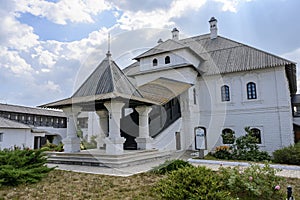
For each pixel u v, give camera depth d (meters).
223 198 3.63
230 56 15.13
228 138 12.19
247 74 14.02
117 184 4.96
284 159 9.62
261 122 13.46
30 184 5.05
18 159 5.63
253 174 4.23
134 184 4.94
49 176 5.86
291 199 3.64
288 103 12.91
